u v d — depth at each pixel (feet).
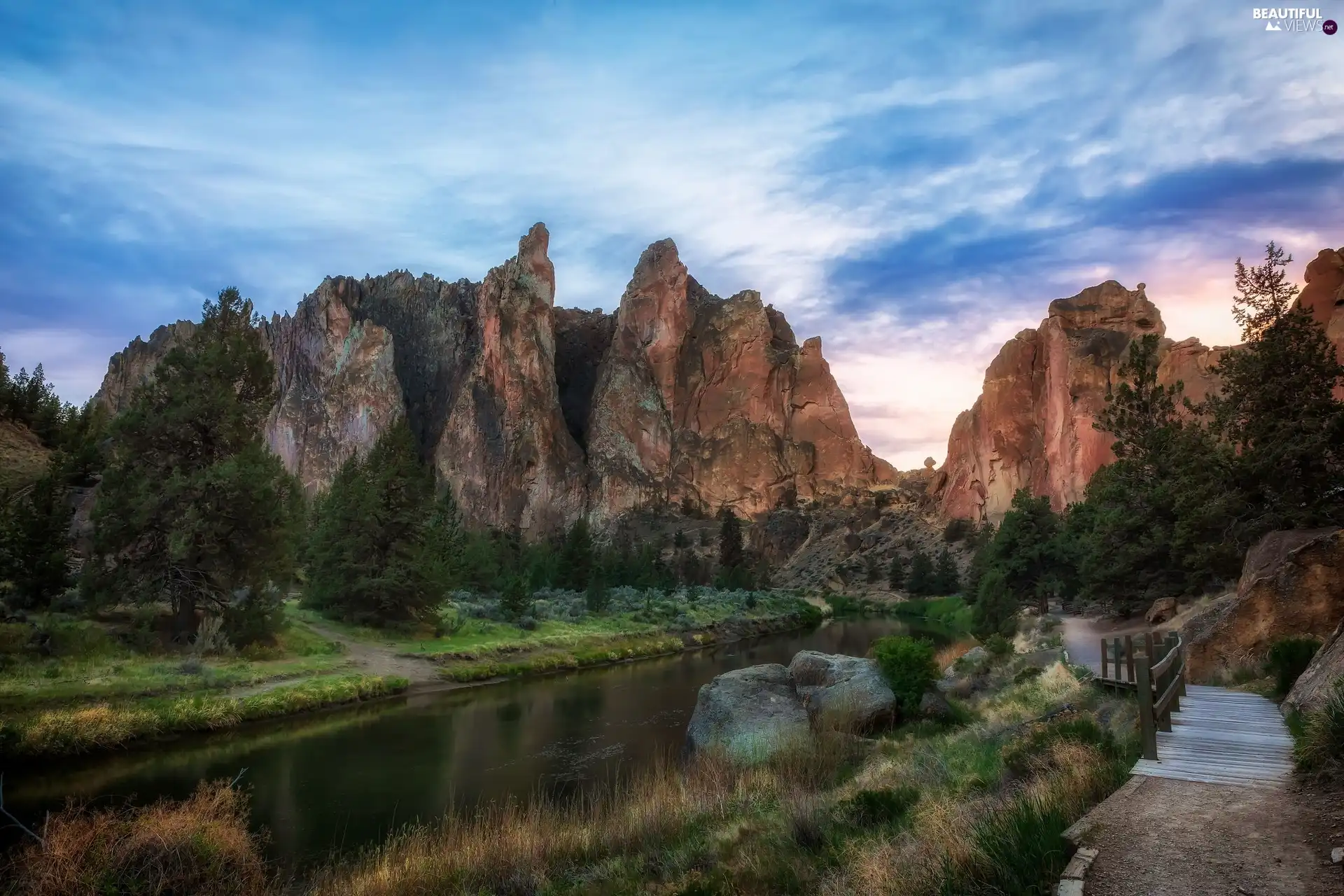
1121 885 20.16
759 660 189.26
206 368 128.98
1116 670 54.49
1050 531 211.20
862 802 40.37
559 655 174.50
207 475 118.73
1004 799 32.83
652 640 212.23
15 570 111.96
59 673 94.07
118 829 37.04
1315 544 57.52
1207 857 21.61
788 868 33.76
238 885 38.06
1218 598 91.40
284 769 78.43
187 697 95.40
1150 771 30.81
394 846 48.57
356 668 130.62
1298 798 26.27
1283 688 45.80
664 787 55.11
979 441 607.37
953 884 24.18
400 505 173.17
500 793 71.05
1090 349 520.01
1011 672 96.43
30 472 152.97
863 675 75.20
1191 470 102.58
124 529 114.73
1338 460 88.12
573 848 46.09
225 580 126.11
